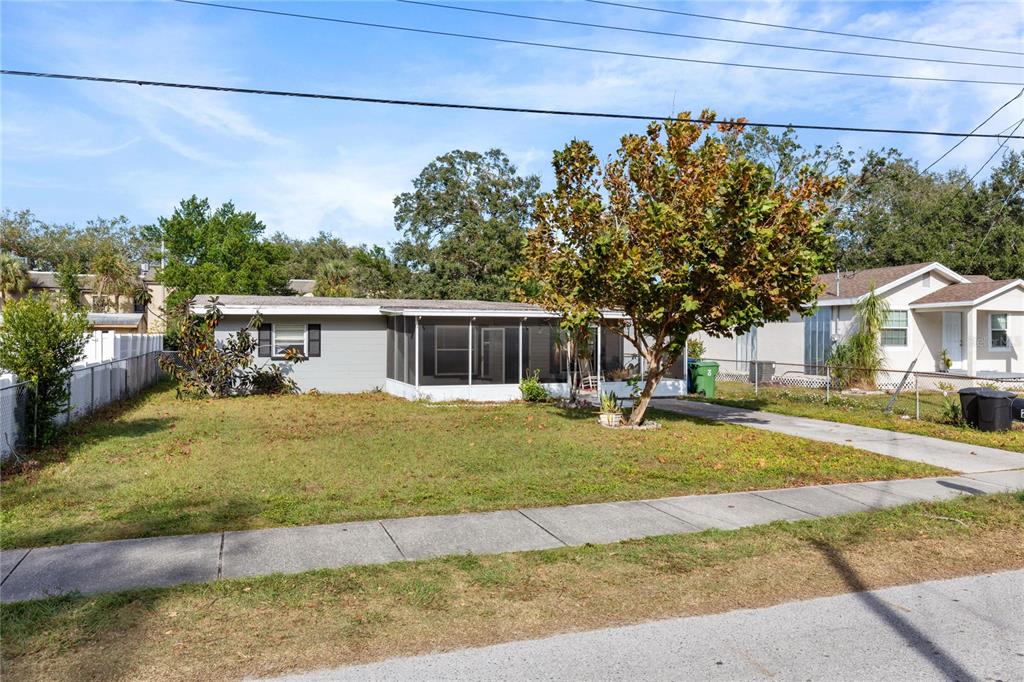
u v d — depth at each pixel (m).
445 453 11.24
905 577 6.06
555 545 6.66
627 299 13.18
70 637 4.51
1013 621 5.15
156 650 4.39
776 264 12.05
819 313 24.53
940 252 38.25
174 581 5.56
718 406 18.89
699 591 5.61
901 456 11.58
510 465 10.40
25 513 7.43
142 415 15.48
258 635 4.63
